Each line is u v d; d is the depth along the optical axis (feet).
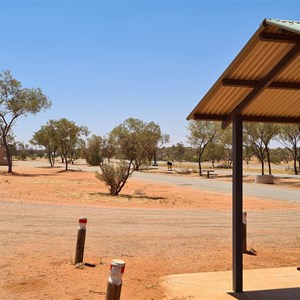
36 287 22.00
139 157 85.10
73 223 44.50
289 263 30.42
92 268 26.37
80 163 292.61
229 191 99.35
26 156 379.35
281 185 118.73
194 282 24.03
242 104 21.44
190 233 41.81
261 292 22.30
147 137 87.61
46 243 33.83
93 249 32.53
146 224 46.39
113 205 65.67
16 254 29.37
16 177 124.77
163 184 119.55
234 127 22.24
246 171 200.23
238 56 18.51
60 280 23.36
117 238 37.70
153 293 21.83
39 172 162.61
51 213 51.16
